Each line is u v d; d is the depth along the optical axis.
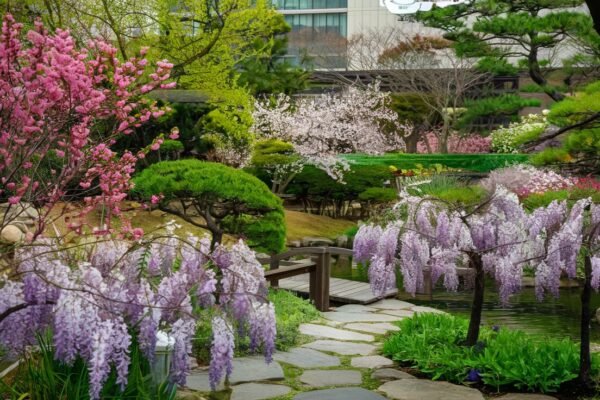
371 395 6.00
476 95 35.81
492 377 6.27
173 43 15.24
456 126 33.88
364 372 6.77
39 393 4.10
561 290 11.80
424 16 22.27
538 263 6.73
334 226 20.02
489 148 36.66
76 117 5.30
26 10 11.82
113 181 6.11
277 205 9.19
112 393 4.07
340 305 10.68
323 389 6.18
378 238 6.98
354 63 41.56
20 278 3.90
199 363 6.65
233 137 19.66
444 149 34.22
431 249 7.07
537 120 31.52
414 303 10.91
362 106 27.17
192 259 4.28
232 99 16.50
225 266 4.34
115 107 5.65
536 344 7.07
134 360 4.14
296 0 57.81
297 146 22.17
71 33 12.55
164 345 4.38
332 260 16.02
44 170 6.90
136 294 3.72
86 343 3.51
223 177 8.73
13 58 4.79
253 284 4.13
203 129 18.52
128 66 5.57
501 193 6.82
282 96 24.25
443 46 34.50
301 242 17.17
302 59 37.06
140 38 14.84
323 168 21.39
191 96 17.20
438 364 6.73
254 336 4.06
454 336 7.48
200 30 15.58
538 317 9.83
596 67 25.00
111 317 3.57
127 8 14.84
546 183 16.23
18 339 3.77
